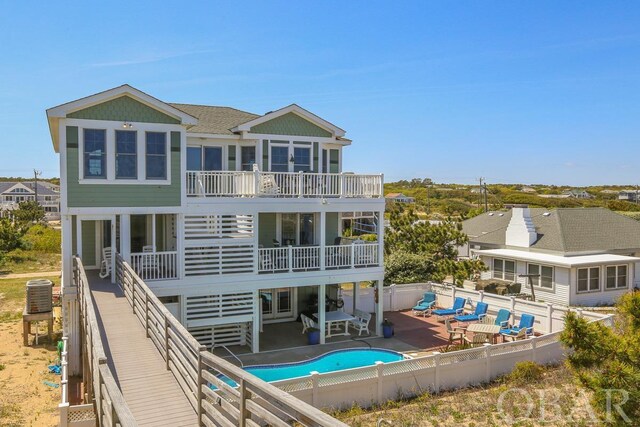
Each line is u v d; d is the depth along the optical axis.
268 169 21.33
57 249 46.56
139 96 16.27
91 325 9.08
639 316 10.03
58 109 15.35
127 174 16.45
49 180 150.50
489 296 23.14
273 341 19.59
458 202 92.56
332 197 19.83
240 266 18.09
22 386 15.07
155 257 16.95
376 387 14.06
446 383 15.19
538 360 17.02
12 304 26.00
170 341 9.01
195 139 20.61
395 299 25.30
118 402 5.62
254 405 5.69
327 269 19.56
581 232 31.22
